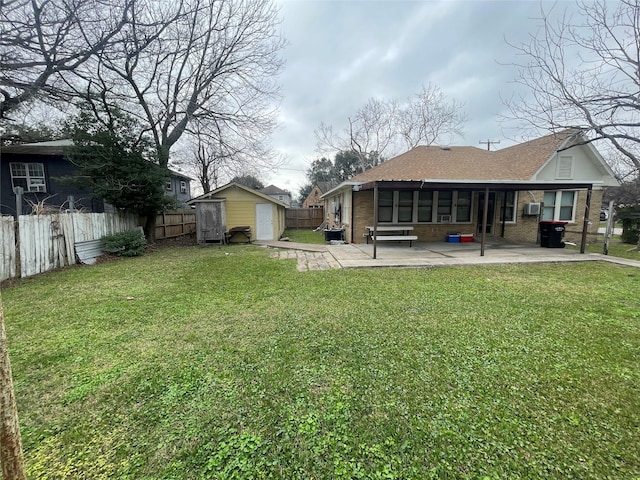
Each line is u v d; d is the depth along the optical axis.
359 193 11.11
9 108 10.59
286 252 9.93
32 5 7.95
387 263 7.14
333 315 3.92
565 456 1.69
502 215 11.93
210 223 12.23
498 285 5.33
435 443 1.80
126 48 10.06
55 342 3.24
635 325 3.52
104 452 1.78
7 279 6.07
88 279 6.23
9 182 12.62
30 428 1.97
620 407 2.09
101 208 13.08
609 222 8.59
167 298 4.82
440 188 8.05
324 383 2.43
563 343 3.06
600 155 11.38
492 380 2.42
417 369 2.61
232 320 3.82
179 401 2.23
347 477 1.59
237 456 1.74
